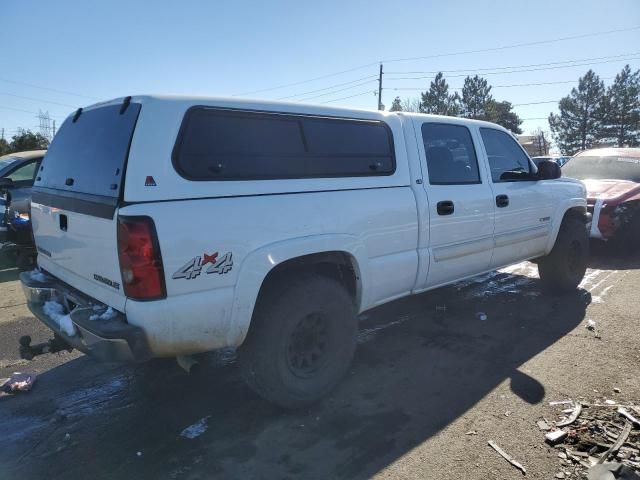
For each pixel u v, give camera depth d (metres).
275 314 3.04
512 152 5.20
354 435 2.98
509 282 6.43
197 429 3.09
